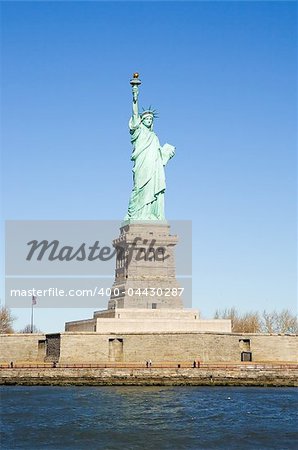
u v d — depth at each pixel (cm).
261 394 13075
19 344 17300
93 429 9225
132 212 18700
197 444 8406
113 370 14700
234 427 9444
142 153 18812
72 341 16112
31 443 8406
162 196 18825
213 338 16400
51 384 14675
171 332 16275
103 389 13875
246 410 10906
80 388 14088
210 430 9231
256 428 9381
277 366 15100
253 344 16962
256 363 16088
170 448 8188
